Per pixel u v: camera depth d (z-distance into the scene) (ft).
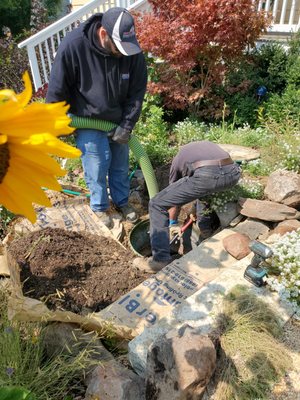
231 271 8.89
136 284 9.58
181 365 6.04
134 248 12.34
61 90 9.96
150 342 7.25
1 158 2.24
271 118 17.10
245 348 7.00
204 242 10.35
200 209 12.27
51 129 2.08
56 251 9.50
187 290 8.86
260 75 20.58
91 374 7.00
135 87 10.84
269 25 18.19
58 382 7.03
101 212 12.32
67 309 8.59
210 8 16.15
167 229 10.49
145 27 17.40
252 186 12.50
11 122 2.03
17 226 11.19
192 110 19.85
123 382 6.58
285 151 13.85
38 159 2.23
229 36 16.70
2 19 37.65
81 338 6.69
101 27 9.27
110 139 11.75
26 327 7.09
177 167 10.64
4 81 24.56
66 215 11.98
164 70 19.69
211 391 6.53
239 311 7.72
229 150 15.37
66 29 24.81
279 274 8.72
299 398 6.47
